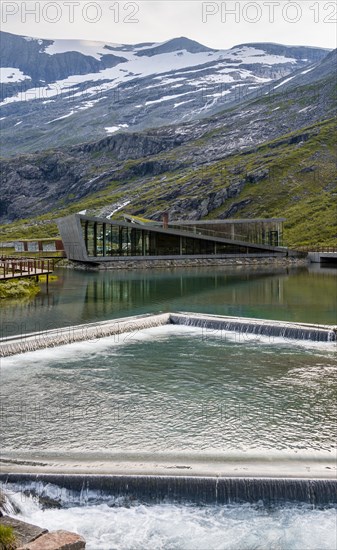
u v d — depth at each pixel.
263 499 17.44
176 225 104.19
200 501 17.47
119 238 94.75
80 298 53.25
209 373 29.39
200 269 90.75
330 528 16.38
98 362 31.30
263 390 26.81
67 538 14.77
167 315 42.62
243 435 21.81
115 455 19.95
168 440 21.33
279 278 74.06
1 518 15.91
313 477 17.75
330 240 141.75
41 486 17.70
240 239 106.81
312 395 26.14
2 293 53.62
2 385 27.39
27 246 121.38
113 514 17.02
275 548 15.56
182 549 15.60
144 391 26.66
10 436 21.64
